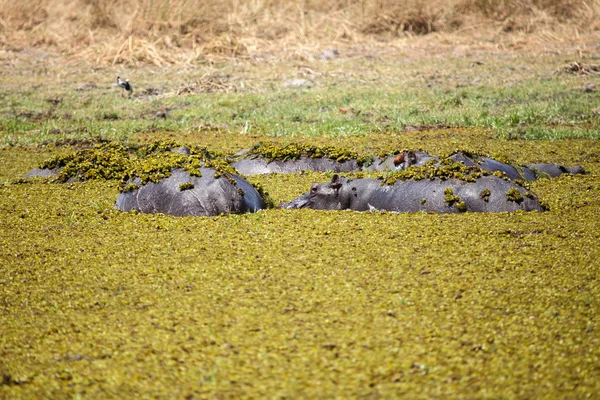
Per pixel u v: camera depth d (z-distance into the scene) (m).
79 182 41.59
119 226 33.56
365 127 56.66
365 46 94.00
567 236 30.50
